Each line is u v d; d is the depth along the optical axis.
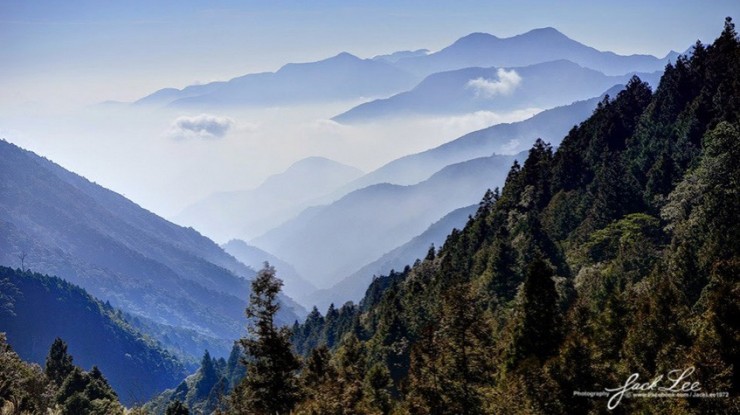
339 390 50.38
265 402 45.31
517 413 40.69
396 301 116.75
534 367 41.81
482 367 49.09
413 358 50.59
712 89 131.88
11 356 79.06
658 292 45.38
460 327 49.81
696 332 42.09
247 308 46.12
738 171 77.75
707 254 66.38
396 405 54.88
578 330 49.53
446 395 46.97
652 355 42.69
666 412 35.81
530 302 50.72
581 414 39.16
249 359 46.69
